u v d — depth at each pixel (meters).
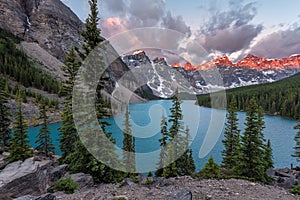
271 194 8.09
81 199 7.32
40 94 71.62
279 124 62.19
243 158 15.64
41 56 145.62
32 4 192.62
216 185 9.03
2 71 82.31
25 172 8.51
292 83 125.62
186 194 6.67
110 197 7.21
